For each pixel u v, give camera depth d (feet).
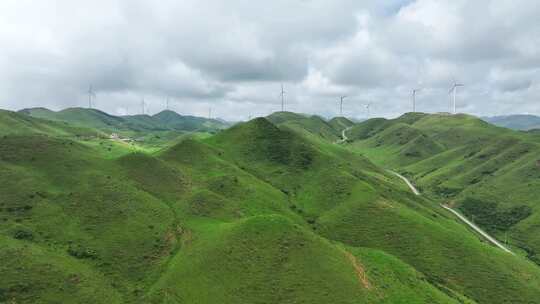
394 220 482.69
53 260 310.04
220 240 341.82
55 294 279.69
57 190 411.95
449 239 457.68
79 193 409.28
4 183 400.26
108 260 334.44
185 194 469.98
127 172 481.05
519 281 409.49
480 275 408.87
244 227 345.51
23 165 440.04
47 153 469.57
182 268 323.98
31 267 293.43
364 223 483.51
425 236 456.04
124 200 412.36
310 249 325.01
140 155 517.96
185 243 367.66
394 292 314.35
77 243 345.51
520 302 382.42
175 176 506.07
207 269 314.14
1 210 367.04
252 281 297.33
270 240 330.34
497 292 390.42
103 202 403.13
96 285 300.40
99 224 374.63
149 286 315.99
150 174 491.31
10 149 460.14
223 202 454.40
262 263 311.68
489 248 469.16
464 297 365.40
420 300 315.17
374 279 323.16
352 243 452.35
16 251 303.68
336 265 315.58
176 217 415.44
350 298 286.66
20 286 276.41
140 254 349.61
